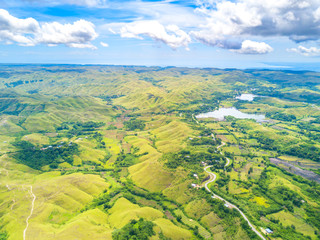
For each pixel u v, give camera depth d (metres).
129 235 166.00
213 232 178.38
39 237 167.38
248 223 181.12
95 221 189.75
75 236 164.25
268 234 169.62
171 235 171.00
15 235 171.00
